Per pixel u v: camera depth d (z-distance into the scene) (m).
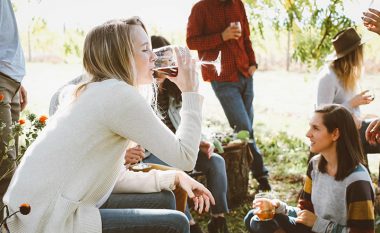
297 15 5.88
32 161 2.17
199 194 2.66
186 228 2.34
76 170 2.14
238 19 4.81
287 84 11.22
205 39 4.71
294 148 6.18
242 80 4.83
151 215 2.30
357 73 4.20
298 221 2.76
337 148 2.72
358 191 2.64
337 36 4.20
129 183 2.63
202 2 4.80
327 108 2.77
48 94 10.12
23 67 3.24
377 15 3.31
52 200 2.12
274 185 4.95
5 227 2.22
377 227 3.61
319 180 2.84
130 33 2.29
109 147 2.19
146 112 2.17
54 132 2.17
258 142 6.33
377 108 8.25
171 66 2.40
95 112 2.13
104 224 2.22
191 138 2.30
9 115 3.09
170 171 2.70
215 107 8.79
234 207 4.35
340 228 2.72
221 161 3.67
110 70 2.25
